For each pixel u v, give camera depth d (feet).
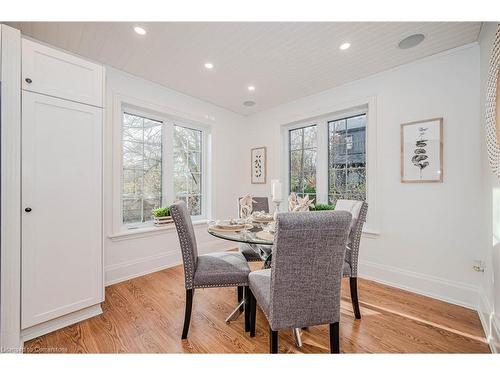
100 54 7.36
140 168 9.64
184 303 6.86
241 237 5.33
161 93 9.71
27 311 5.00
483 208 6.29
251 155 13.28
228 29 6.15
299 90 10.08
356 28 6.07
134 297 7.22
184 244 5.22
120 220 8.75
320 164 10.71
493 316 5.08
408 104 7.76
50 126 5.34
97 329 5.53
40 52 5.19
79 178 5.82
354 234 5.99
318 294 3.84
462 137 6.73
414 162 7.57
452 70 6.91
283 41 6.65
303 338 5.21
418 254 7.54
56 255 5.44
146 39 6.58
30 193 5.05
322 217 3.57
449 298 6.88
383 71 8.34
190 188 11.60
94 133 6.09
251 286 5.01
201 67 8.16
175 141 10.97
